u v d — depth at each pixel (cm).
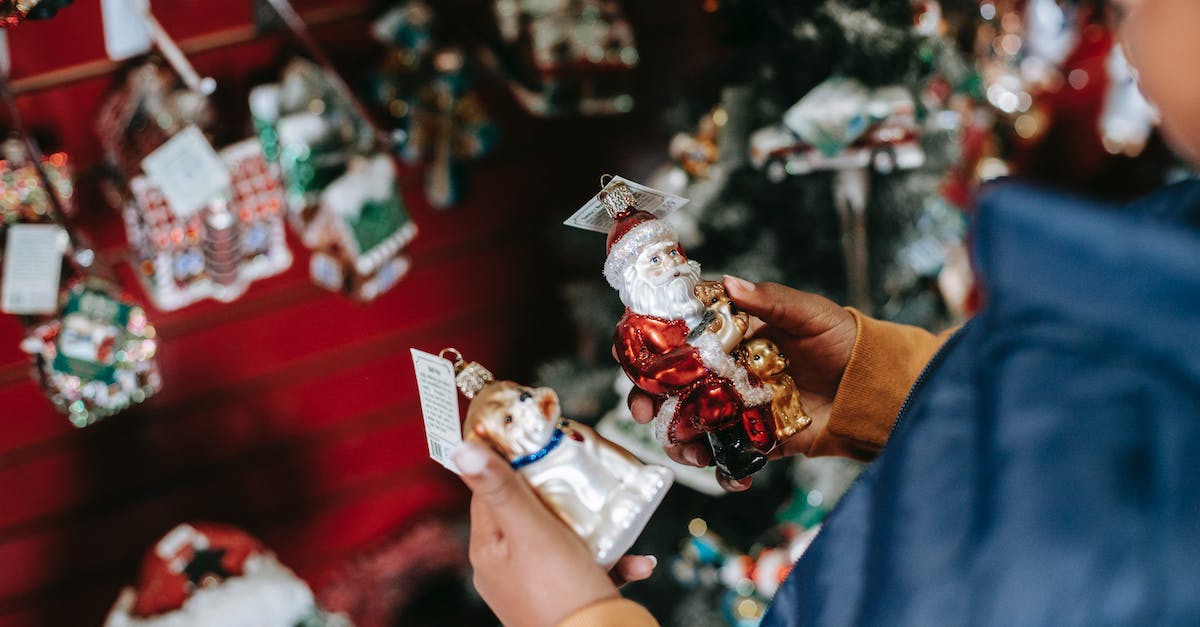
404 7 132
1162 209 45
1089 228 38
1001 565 39
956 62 116
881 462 43
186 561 106
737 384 66
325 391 154
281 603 107
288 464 153
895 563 40
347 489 159
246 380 147
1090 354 39
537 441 57
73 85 120
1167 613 36
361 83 140
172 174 101
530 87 135
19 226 94
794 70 114
